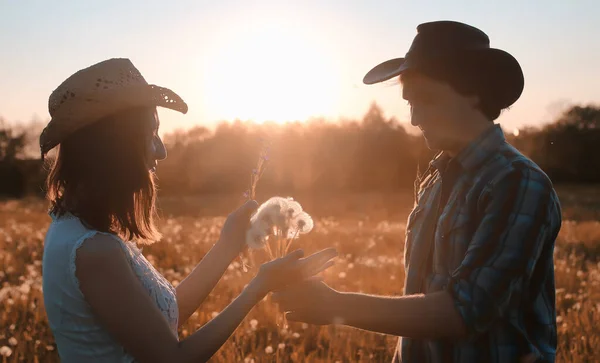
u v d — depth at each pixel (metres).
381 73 2.44
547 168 60.28
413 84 2.23
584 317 6.30
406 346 2.39
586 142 58.56
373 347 5.32
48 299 2.14
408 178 58.06
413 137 57.62
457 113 2.18
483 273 1.97
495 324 2.11
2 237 14.02
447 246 2.21
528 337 2.16
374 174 57.53
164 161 51.38
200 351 2.10
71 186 2.13
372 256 12.24
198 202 39.75
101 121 2.11
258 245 2.56
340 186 56.94
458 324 1.96
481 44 2.18
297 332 5.94
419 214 2.49
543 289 2.19
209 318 6.16
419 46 2.19
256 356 4.95
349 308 2.04
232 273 8.79
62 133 2.09
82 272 2.03
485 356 2.11
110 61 2.19
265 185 54.81
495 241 1.99
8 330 5.70
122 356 2.12
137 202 2.23
